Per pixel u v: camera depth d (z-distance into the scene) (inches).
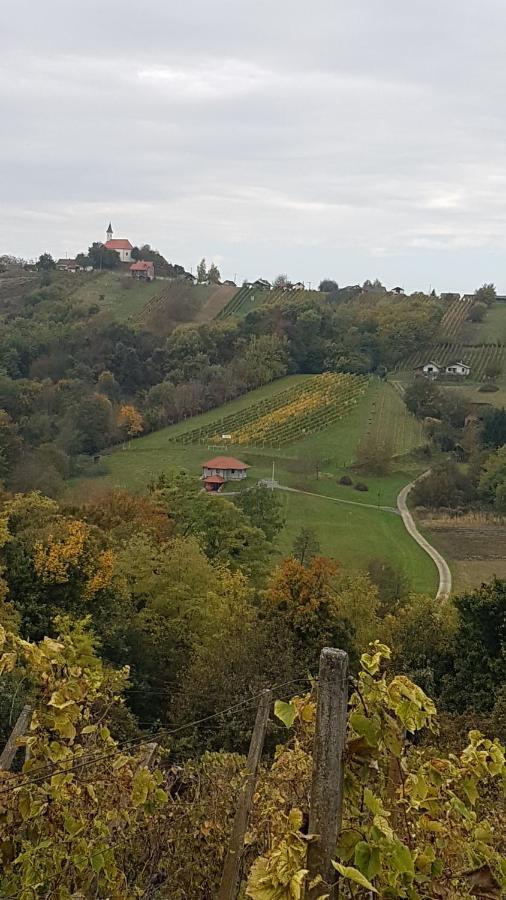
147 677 836.6
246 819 229.0
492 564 1681.8
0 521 879.7
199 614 936.9
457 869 197.9
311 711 192.7
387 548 1811.0
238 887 220.7
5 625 723.4
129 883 241.0
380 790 190.7
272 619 839.7
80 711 231.0
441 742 562.9
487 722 645.3
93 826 222.7
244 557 1519.4
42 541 882.1
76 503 1624.0
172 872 252.7
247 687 640.4
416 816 195.0
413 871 162.1
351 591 1125.1
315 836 154.5
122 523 1339.8
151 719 780.0
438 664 878.4
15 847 216.7
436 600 1123.9
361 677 183.0
